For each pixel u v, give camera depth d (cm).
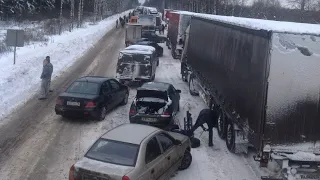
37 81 2105
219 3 6134
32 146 1164
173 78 2452
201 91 1806
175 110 1479
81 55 3181
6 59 2573
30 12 6831
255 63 924
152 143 870
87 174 774
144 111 1377
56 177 963
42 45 3416
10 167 1009
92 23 7062
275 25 947
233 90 1145
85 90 1467
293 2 5622
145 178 801
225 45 1275
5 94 1750
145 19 5059
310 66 844
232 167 1087
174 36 3409
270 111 855
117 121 1473
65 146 1179
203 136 1367
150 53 2080
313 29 884
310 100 851
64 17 7919
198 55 1841
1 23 5456
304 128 859
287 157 859
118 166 779
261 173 1050
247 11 6288
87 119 1478
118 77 2077
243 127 1017
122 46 3950
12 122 1384
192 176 1012
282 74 844
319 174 884
